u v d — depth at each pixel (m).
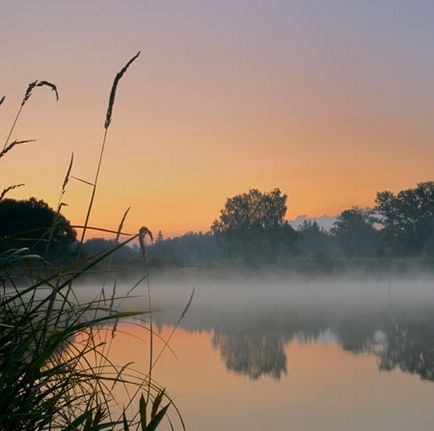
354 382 16.50
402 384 16.14
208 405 12.78
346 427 11.41
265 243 132.00
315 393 14.74
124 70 1.70
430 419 12.02
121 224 1.69
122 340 22.34
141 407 1.75
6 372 1.46
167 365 17.39
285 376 17.36
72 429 1.68
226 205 134.25
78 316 1.63
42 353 1.51
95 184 1.70
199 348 23.34
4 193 1.85
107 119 1.73
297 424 11.56
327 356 21.69
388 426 11.55
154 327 31.45
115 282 1.71
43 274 1.66
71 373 1.67
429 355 21.73
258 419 11.84
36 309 1.57
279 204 132.75
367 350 23.38
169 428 10.85
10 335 1.55
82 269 1.59
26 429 1.57
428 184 154.62
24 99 1.75
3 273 1.63
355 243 176.75
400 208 156.50
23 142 1.75
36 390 1.53
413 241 153.12
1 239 1.58
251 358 20.98
